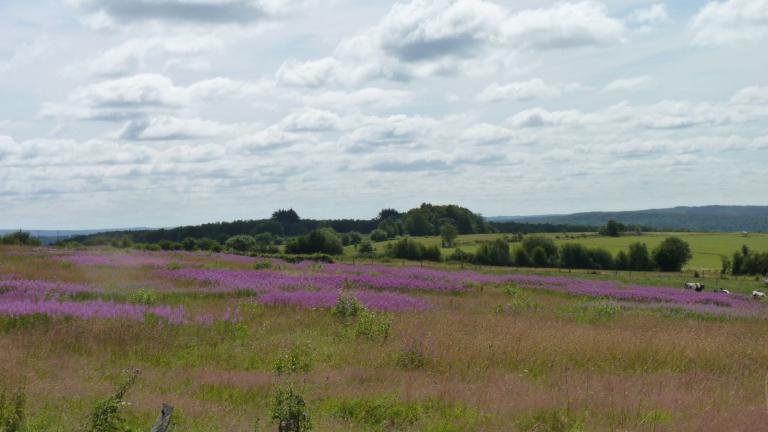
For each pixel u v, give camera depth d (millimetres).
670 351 17734
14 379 11680
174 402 10828
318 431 9562
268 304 24672
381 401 11273
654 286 48938
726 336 22094
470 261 100500
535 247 102062
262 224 135750
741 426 10273
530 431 10133
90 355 15227
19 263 34969
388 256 97000
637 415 10898
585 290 39750
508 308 28266
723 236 147875
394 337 18797
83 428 8742
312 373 13969
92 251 49656
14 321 17969
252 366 14969
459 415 10812
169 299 25500
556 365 15805
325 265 48750
